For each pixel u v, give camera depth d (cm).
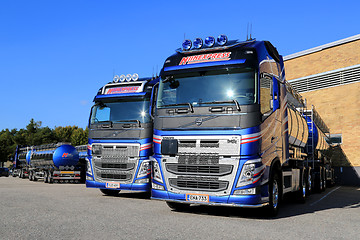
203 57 827
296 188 1115
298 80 3016
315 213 909
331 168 2394
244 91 758
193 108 785
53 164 2250
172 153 790
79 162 2311
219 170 743
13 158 3384
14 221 655
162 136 811
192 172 769
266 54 860
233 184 729
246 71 773
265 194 749
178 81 827
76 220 680
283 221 745
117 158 1161
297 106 1292
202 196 756
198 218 752
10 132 8575
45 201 1010
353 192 1872
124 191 1585
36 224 629
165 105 825
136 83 1209
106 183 1170
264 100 770
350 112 2684
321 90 2859
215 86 786
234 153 732
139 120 1159
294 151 1116
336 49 2783
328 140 2248
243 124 734
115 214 775
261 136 741
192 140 774
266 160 765
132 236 539
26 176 3112
